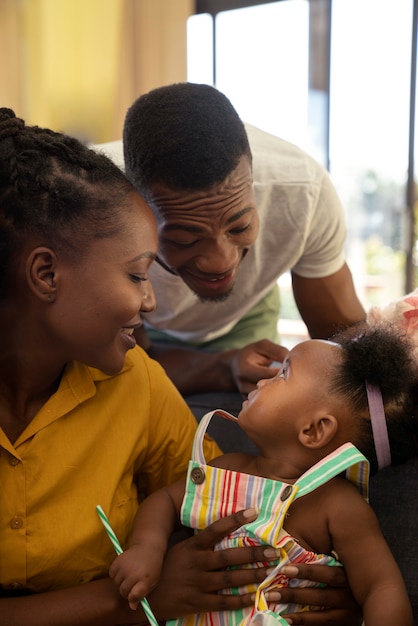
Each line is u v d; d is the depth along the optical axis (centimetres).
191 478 109
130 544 105
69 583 105
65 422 105
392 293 418
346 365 107
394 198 407
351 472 106
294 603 99
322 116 409
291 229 152
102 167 93
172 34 354
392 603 93
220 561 100
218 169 110
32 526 101
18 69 366
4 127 91
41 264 89
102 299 90
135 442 111
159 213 115
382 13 389
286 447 109
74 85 359
